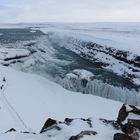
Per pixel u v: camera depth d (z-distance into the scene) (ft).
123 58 232.53
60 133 37.96
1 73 205.77
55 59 279.69
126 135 36.42
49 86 197.77
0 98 151.84
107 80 202.80
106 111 155.43
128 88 188.96
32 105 150.20
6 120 121.39
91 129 38.70
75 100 171.22
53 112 145.07
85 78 205.67
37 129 117.39
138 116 41.83
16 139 36.63
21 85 184.03
